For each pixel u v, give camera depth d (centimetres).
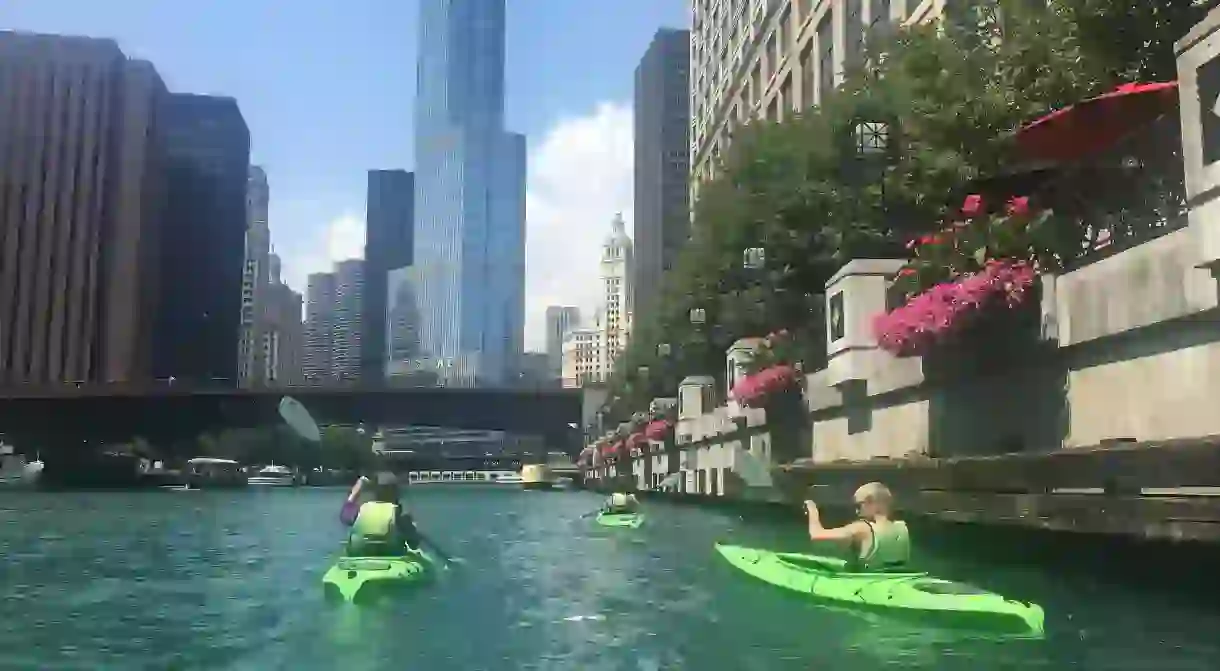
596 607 1166
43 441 8262
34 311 10188
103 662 888
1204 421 921
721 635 955
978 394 1428
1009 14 1431
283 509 4572
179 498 6284
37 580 1537
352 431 7669
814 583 1158
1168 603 970
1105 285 1081
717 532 2450
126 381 9156
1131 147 1145
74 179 10400
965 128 1461
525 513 4191
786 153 2600
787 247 2462
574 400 8194
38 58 10356
